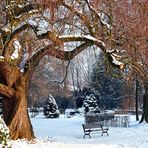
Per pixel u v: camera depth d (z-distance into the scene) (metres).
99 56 22.67
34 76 39.09
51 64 22.28
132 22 17.44
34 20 18.52
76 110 63.44
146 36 17.52
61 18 16.34
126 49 18.09
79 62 22.78
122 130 31.92
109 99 63.44
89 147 17.91
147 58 18.50
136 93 42.72
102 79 61.03
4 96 21.86
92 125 28.02
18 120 21.53
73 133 30.66
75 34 18.77
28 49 18.75
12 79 21.42
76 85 72.50
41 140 22.16
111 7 17.36
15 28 18.53
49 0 15.53
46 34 17.98
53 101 55.25
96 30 18.22
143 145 20.52
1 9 17.84
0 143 10.84
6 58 18.69
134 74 20.56
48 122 44.81
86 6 17.48
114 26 17.66
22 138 21.47
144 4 17.16
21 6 18.30
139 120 42.66
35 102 61.34
